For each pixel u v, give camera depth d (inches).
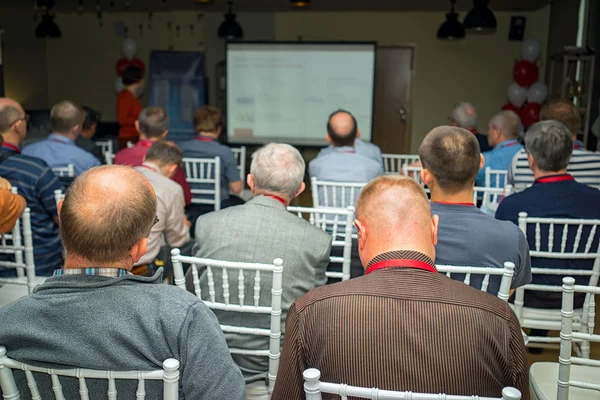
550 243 78.7
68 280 38.3
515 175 106.5
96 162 135.6
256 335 62.9
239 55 319.3
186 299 39.4
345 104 317.7
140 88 266.8
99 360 37.1
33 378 38.1
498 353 36.3
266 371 64.4
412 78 327.0
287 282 62.2
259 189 67.4
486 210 95.8
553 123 81.2
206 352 38.7
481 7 238.8
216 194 142.3
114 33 347.9
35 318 37.5
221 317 64.1
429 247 41.1
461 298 37.3
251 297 62.2
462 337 36.0
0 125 98.0
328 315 37.8
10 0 301.1
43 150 130.3
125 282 38.9
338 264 81.6
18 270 90.8
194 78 325.7
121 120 260.8
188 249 99.7
